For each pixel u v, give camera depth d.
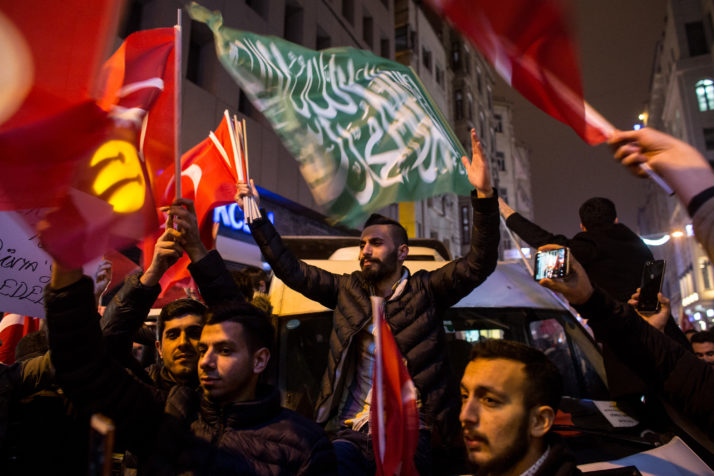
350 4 19.83
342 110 3.28
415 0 27.33
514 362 1.39
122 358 2.05
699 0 36.06
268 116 3.03
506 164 52.97
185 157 3.37
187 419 1.80
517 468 1.36
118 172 1.77
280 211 14.05
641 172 1.07
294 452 1.69
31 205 1.57
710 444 2.06
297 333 3.21
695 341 3.91
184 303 2.40
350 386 2.65
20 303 2.38
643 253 3.23
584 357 3.40
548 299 3.75
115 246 1.75
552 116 1.23
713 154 34.00
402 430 1.58
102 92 1.93
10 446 2.05
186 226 2.10
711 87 34.88
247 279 3.64
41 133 1.53
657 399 2.69
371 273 2.64
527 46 1.09
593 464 2.25
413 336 2.49
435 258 4.16
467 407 1.40
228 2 12.55
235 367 1.75
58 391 2.19
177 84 2.11
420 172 3.36
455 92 33.94
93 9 1.47
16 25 1.44
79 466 2.14
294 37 15.75
